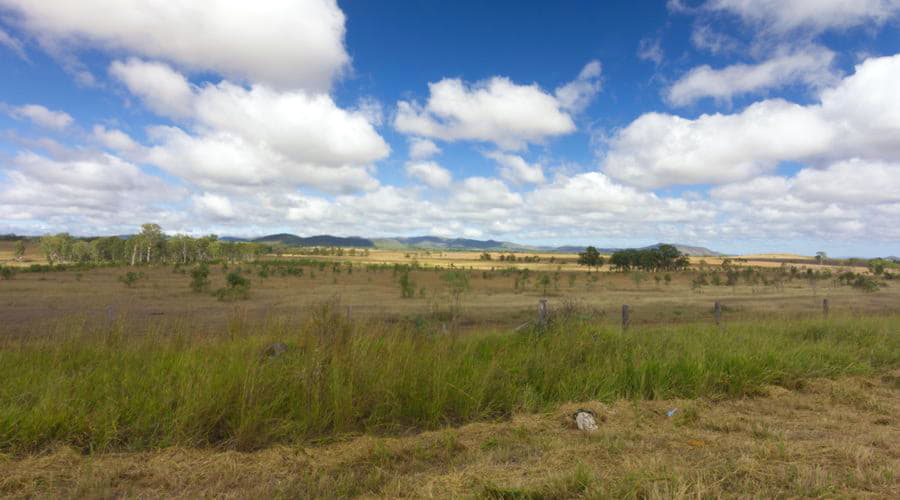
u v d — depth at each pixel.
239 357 5.90
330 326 6.85
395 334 6.98
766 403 5.99
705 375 6.54
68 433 4.27
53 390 4.82
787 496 3.20
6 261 113.56
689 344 8.30
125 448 4.21
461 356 6.56
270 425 4.62
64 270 65.75
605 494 3.17
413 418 5.21
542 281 46.62
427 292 35.91
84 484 3.45
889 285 55.19
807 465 3.73
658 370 6.55
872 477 3.45
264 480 3.67
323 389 5.06
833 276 69.44
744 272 72.81
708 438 4.55
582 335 8.10
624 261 106.25
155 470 3.74
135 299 26.72
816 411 5.64
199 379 5.10
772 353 7.57
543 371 6.43
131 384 5.19
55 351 6.91
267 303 25.12
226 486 3.58
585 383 6.27
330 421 4.88
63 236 114.06
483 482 3.49
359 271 81.31
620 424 5.06
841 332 10.68
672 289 49.69
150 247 112.50
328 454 4.21
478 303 29.05
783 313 18.41
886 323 12.07
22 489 3.42
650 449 4.22
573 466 3.77
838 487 3.31
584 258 120.38
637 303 30.12
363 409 5.09
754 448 4.14
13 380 5.30
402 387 5.44
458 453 4.29
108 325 8.42
